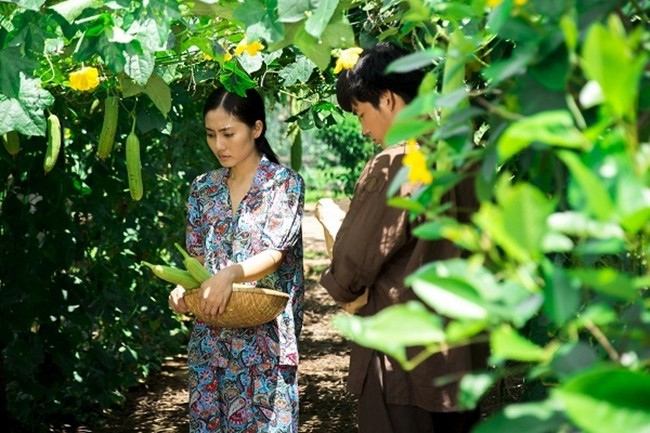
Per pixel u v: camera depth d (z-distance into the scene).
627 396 0.97
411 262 2.73
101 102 4.24
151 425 5.79
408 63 1.48
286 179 3.59
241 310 3.39
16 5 2.86
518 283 1.12
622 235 1.14
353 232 2.75
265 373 3.60
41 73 3.21
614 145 1.11
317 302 10.01
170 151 7.18
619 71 1.00
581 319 1.08
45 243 4.73
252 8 2.52
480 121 2.95
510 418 1.06
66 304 5.06
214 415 3.63
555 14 1.39
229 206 3.63
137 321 6.47
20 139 4.49
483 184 1.42
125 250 6.00
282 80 4.17
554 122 1.08
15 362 4.74
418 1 1.96
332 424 5.78
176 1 2.71
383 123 2.75
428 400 2.75
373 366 2.84
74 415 5.74
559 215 1.09
